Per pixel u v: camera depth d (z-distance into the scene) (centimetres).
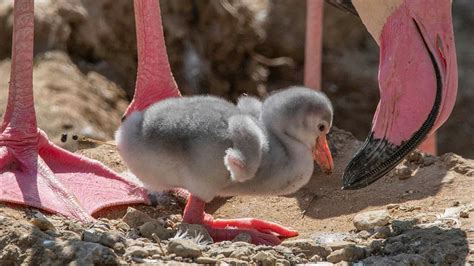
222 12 1847
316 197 1088
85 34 1673
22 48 1023
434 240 915
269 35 1905
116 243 870
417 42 934
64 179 1045
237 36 1869
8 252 864
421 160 1119
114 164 1159
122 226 973
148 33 1116
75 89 1568
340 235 981
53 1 1658
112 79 1673
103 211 1041
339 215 1047
